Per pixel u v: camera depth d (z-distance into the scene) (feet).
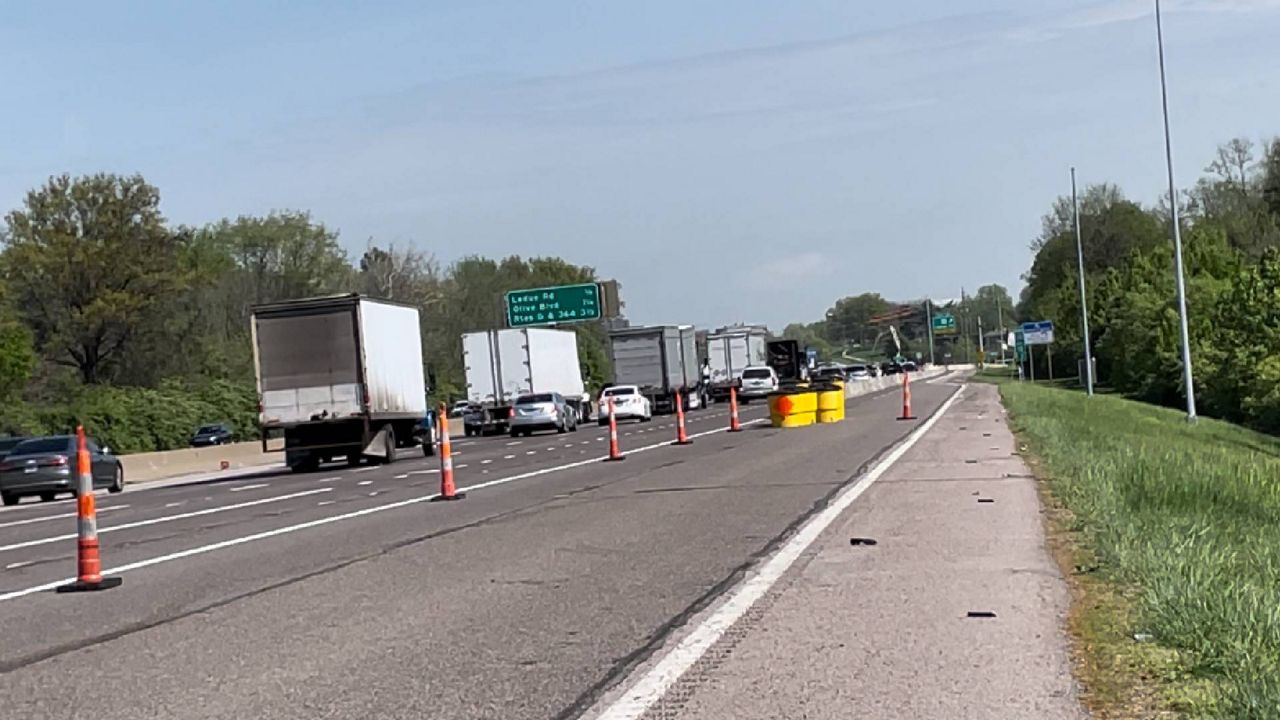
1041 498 59.52
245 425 286.05
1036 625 31.89
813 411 148.46
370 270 382.01
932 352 650.43
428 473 107.86
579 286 268.21
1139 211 467.93
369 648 32.91
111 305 292.40
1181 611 30.07
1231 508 59.21
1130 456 75.00
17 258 289.94
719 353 305.53
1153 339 290.76
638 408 208.44
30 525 81.92
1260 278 245.45
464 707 26.66
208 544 58.75
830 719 24.48
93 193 296.10
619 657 30.58
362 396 124.47
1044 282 481.87
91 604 42.24
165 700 28.43
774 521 55.42
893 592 37.27
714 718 24.84
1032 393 207.41
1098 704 24.66
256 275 354.74
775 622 33.73
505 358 211.82
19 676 31.50
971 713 24.50
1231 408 256.52
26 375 253.85
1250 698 22.94
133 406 255.50
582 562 46.19
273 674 30.42
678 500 66.28
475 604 38.65
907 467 79.00
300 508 77.77
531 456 124.88
